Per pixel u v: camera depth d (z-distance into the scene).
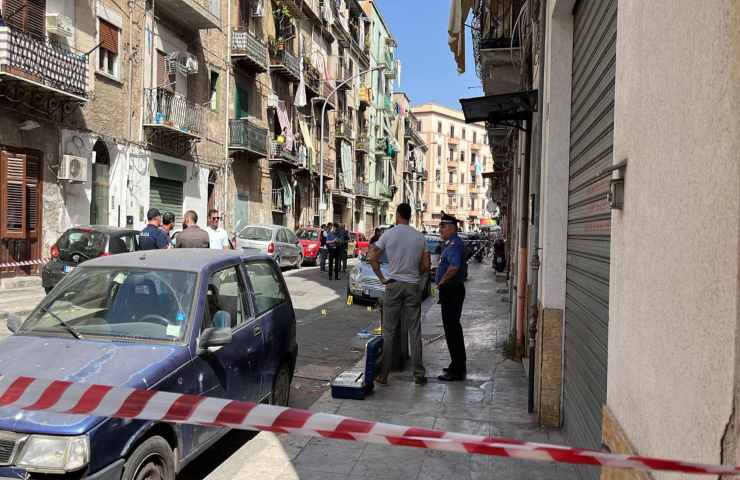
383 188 58.06
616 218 2.66
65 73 15.81
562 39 5.45
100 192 18.75
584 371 4.30
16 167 14.99
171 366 3.82
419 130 98.69
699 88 1.66
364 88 50.06
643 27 2.27
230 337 4.21
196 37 24.34
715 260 1.52
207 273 4.70
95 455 3.10
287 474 4.52
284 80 34.12
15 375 3.51
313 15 36.88
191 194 24.16
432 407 6.25
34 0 15.57
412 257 7.16
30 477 3.03
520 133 10.36
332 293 16.92
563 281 5.47
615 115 2.75
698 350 1.62
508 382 7.39
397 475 4.53
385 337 7.21
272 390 5.50
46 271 11.71
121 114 19.50
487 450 1.71
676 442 1.78
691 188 1.71
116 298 4.43
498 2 11.38
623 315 2.48
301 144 36.19
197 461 4.76
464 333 11.15
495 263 26.61
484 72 11.36
